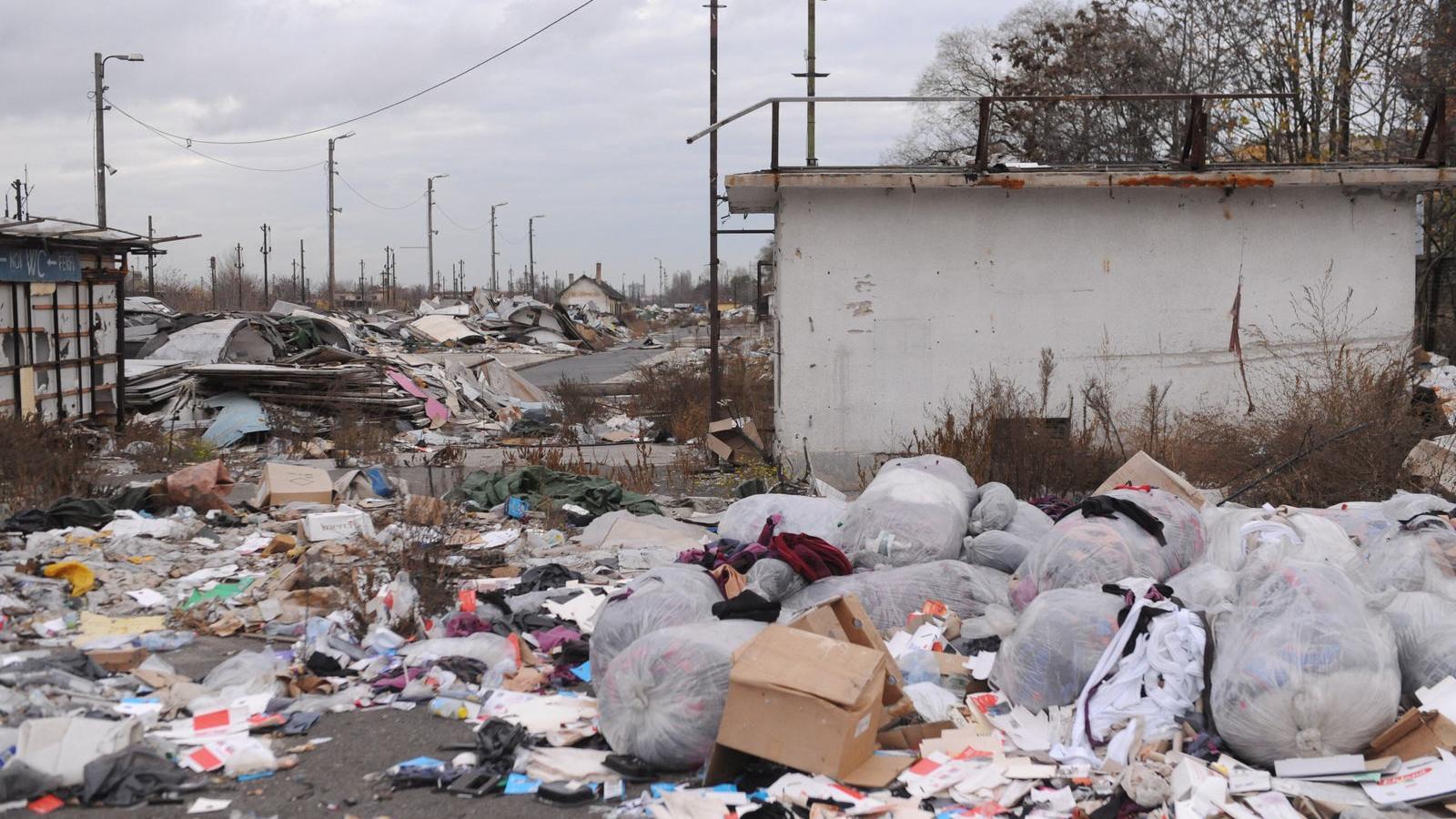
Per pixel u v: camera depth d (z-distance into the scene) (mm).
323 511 10125
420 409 18922
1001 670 5281
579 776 4602
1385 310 12344
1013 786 4422
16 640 6148
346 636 6273
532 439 17797
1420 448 9555
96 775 4355
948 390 12469
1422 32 18953
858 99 12039
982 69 35438
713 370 15250
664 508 11219
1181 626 4992
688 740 4668
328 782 4574
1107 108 24672
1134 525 6508
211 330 21766
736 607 5457
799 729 4453
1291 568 4922
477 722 5207
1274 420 11289
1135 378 12438
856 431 12516
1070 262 12383
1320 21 19875
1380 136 19672
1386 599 5004
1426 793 4117
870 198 12320
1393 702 4473
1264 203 12312
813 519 8211
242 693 5461
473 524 9953
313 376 18250
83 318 15953
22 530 8906
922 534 7250
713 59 15117
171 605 7148
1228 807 4133
